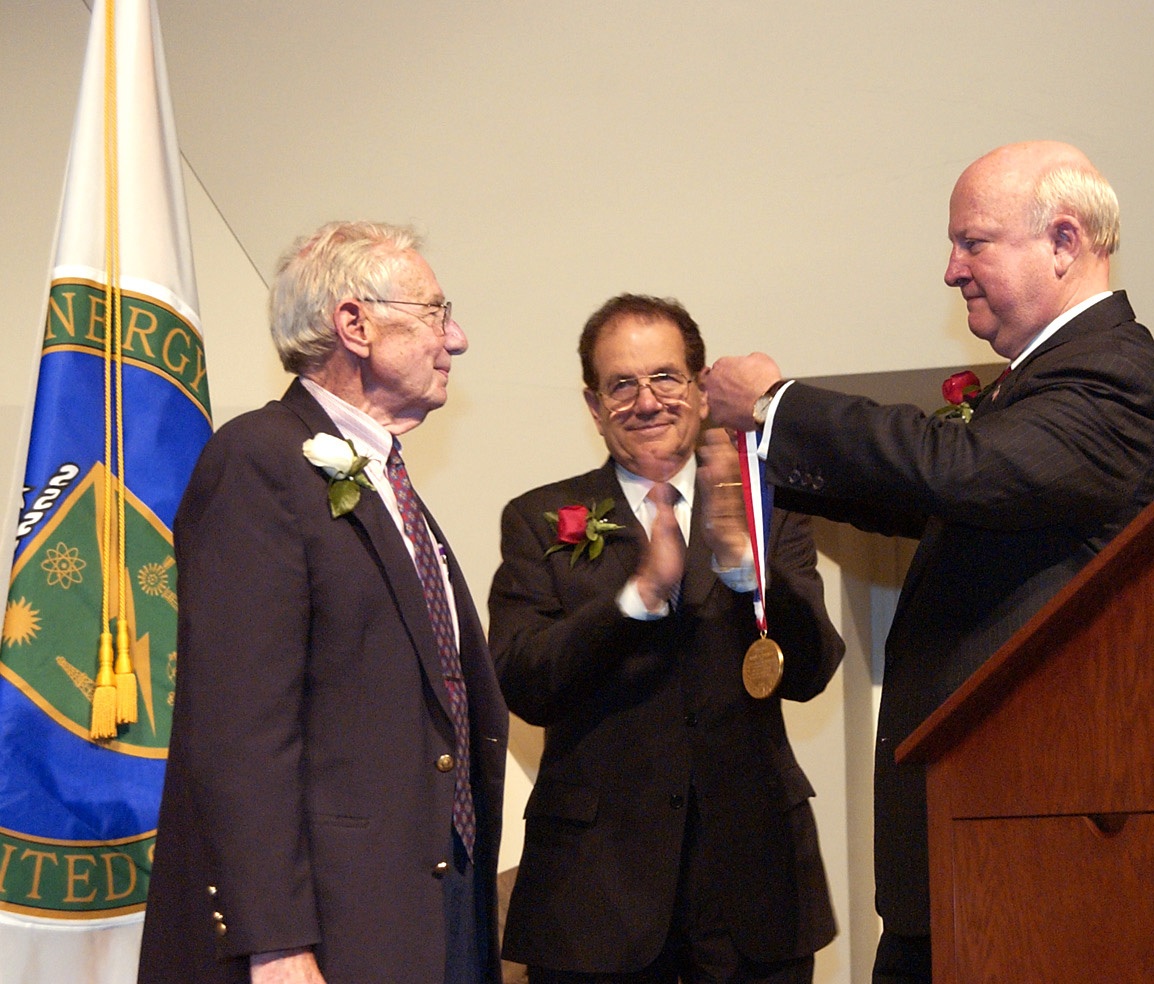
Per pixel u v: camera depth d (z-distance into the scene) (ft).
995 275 6.86
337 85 11.32
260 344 11.58
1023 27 9.57
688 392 7.92
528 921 7.24
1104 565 4.52
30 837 7.18
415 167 11.16
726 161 10.38
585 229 10.78
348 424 6.45
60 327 7.73
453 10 11.02
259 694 5.54
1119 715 4.59
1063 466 6.14
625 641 7.34
